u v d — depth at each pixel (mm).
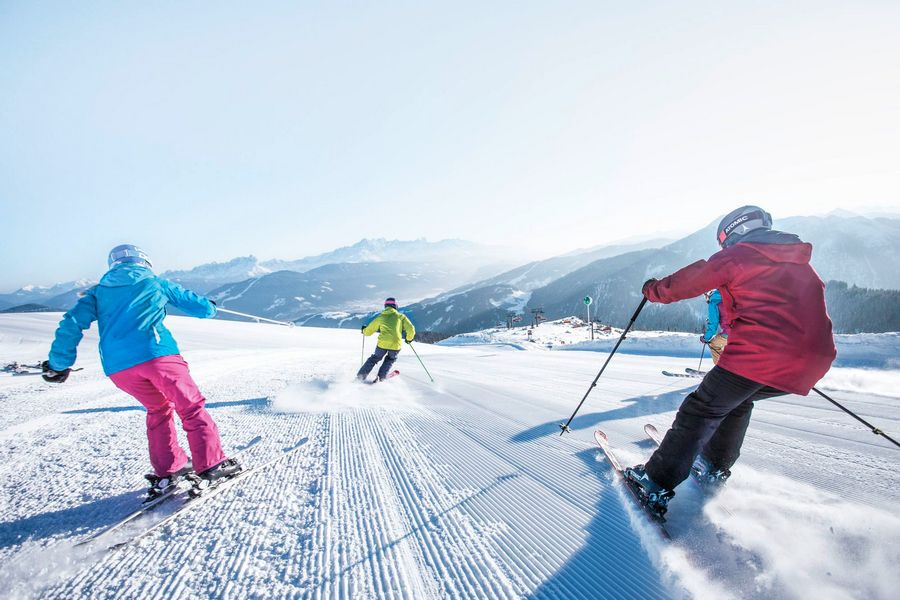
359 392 5766
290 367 8914
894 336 8391
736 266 1946
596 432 3193
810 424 3686
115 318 2373
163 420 2555
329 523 2182
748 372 1878
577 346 17281
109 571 1827
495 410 4516
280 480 2732
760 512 2111
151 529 2127
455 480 2660
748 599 1505
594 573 1727
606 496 2371
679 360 10219
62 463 3139
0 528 2207
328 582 1713
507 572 1750
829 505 2166
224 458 2643
